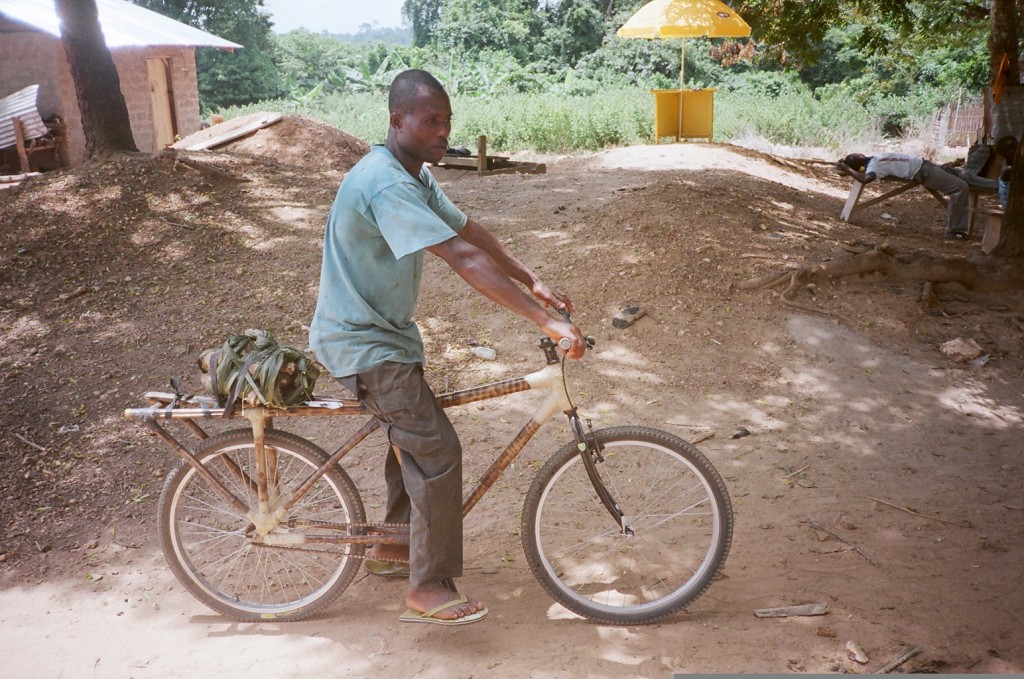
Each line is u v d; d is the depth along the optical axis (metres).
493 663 3.12
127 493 4.45
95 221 8.00
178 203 8.47
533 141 18.91
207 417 3.29
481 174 12.54
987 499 4.23
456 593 3.27
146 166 9.09
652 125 18.59
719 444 4.82
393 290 3.03
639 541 3.91
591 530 4.01
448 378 5.56
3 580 3.78
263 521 3.41
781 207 9.48
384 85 33.53
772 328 6.02
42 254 7.47
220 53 37.72
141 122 18.22
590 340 3.00
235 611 3.45
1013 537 3.88
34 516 4.24
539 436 4.93
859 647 3.11
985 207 11.32
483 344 5.96
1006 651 3.07
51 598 3.64
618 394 5.38
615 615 3.32
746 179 11.40
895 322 6.17
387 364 3.03
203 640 3.34
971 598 3.40
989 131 13.69
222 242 7.78
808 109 22.25
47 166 15.73
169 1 37.84
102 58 9.55
